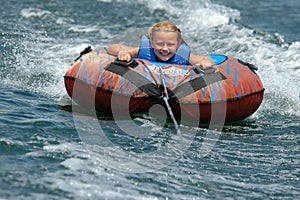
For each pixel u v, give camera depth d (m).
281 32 46.06
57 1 49.47
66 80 27.62
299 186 21.50
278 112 29.70
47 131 23.73
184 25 45.12
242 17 50.00
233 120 27.52
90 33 42.41
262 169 22.80
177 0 51.28
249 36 43.00
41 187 18.59
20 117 25.11
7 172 19.44
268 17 50.66
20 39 39.16
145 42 28.28
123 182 19.81
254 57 37.66
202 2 50.88
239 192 20.45
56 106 27.48
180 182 20.61
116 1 50.41
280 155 24.42
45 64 34.28
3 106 26.56
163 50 27.89
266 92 31.69
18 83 30.77
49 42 39.31
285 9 53.75
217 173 21.91
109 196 18.59
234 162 23.22
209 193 20.06
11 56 35.19
